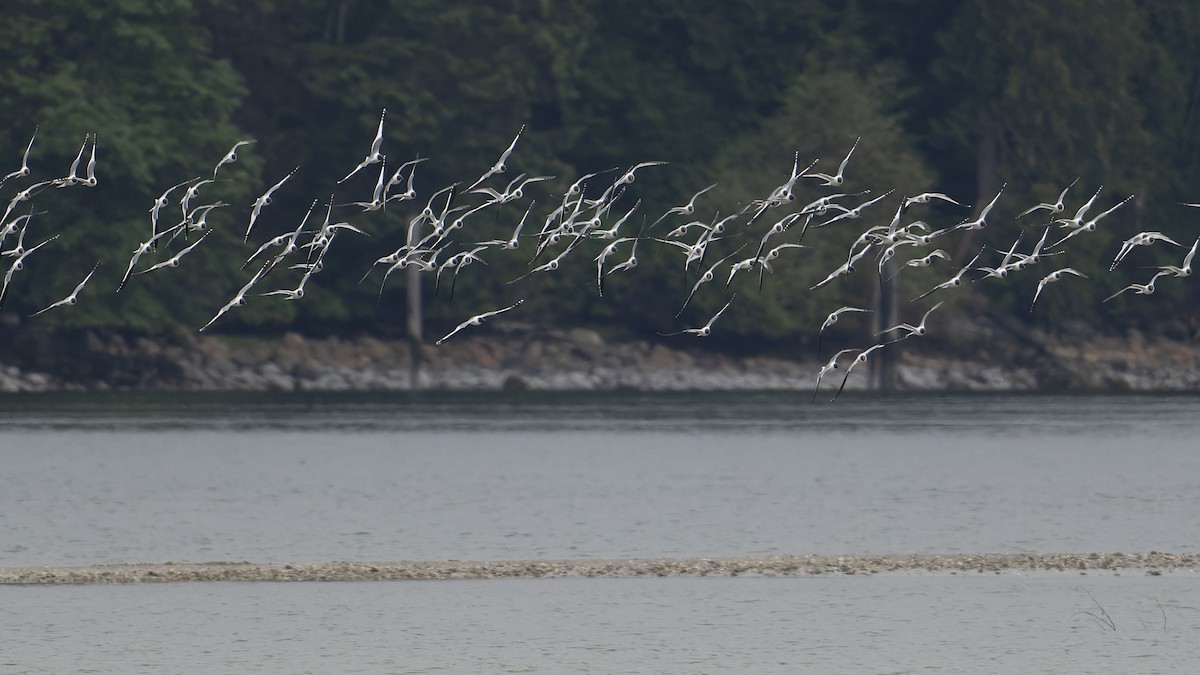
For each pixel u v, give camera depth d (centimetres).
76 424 8312
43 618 3844
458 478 6350
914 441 7869
